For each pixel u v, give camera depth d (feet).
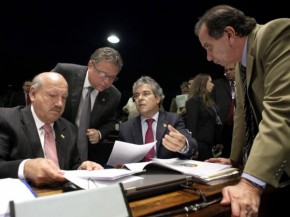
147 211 2.44
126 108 12.53
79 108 5.94
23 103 13.38
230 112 7.56
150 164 3.64
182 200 2.76
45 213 1.66
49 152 4.41
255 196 2.48
